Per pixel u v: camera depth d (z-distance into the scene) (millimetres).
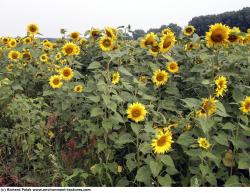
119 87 2686
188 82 3273
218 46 2973
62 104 3080
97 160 2570
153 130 2232
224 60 3072
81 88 3168
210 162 2285
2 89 3355
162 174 2398
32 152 2820
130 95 2688
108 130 2545
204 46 3545
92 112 2516
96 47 4008
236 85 2771
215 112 2330
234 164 2320
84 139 2729
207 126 2162
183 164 2488
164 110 3047
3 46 5031
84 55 4113
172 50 3588
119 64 3307
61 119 3062
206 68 3088
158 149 2125
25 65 4168
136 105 2354
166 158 2146
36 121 2979
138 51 3547
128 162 2338
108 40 3277
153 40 3355
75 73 3342
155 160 2232
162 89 3258
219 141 2229
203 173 2109
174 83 3203
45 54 4363
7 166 2662
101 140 2547
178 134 2479
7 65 4305
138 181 2412
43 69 4160
